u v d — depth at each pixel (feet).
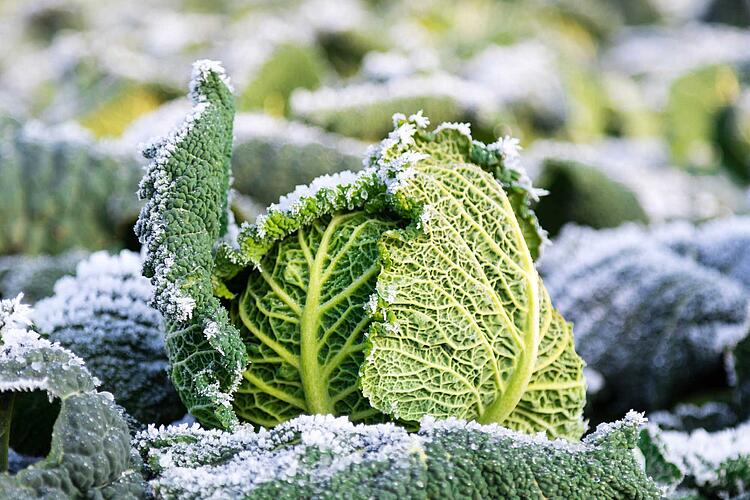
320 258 2.68
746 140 8.11
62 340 2.89
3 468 2.45
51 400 2.42
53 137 4.25
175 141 2.60
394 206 2.69
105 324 2.92
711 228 4.19
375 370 2.60
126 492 2.43
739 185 7.77
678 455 2.94
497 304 2.68
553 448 2.53
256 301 2.69
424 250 2.66
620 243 3.87
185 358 2.62
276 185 3.93
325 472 2.42
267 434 2.52
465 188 2.72
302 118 4.69
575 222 4.60
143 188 2.61
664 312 3.65
